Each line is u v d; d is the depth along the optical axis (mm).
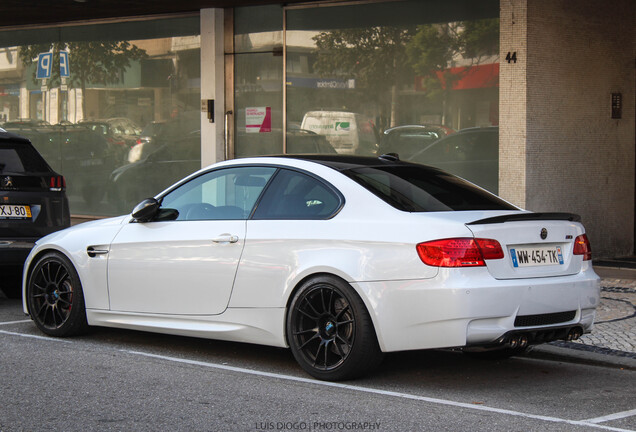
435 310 5082
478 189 6277
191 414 4828
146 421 4680
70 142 15586
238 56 13641
